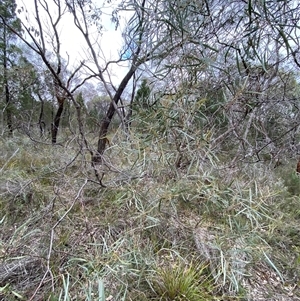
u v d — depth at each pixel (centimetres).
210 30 152
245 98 178
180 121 176
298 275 130
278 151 233
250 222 154
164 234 144
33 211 159
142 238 140
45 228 135
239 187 166
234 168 193
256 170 215
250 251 127
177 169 175
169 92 182
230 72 169
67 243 127
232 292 112
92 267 101
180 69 170
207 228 152
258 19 125
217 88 178
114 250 112
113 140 194
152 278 110
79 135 194
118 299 100
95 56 205
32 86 463
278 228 163
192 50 158
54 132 326
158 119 179
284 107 210
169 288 105
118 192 169
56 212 145
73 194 174
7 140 320
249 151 209
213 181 158
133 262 111
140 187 161
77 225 147
